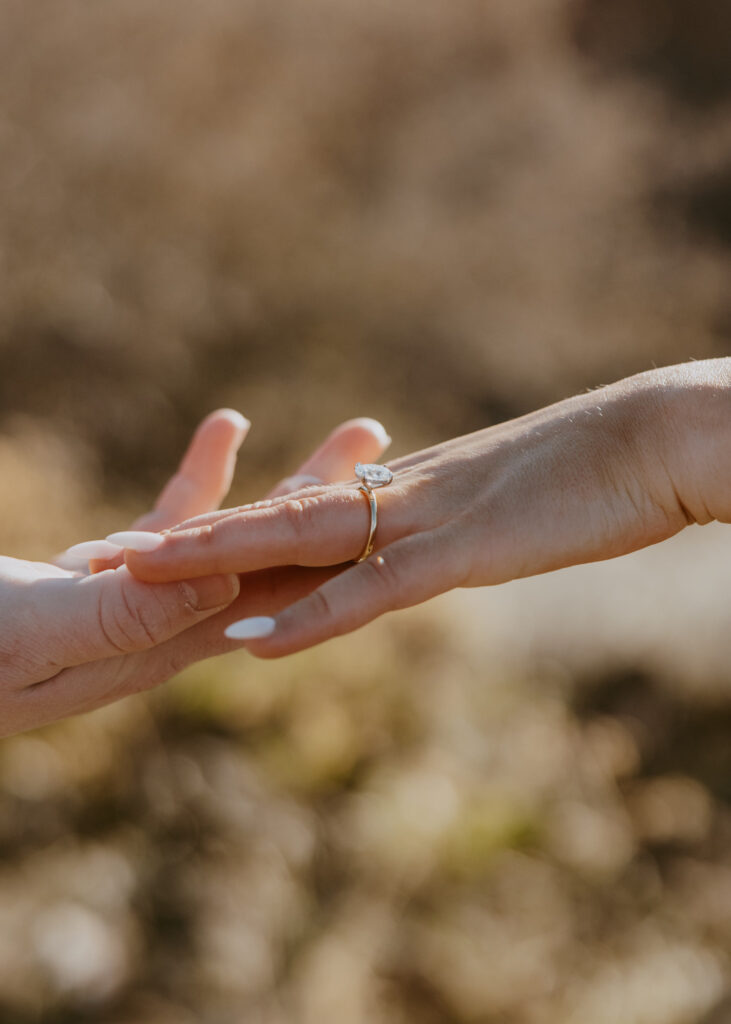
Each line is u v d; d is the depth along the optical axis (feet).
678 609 15.65
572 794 11.61
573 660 14.52
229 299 24.30
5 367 19.27
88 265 22.18
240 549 3.68
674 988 9.30
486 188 35.27
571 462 3.67
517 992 8.91
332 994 8.32
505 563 3.54
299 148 30.60
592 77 41.91
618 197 37.01
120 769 9.50
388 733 11.48
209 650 4.35
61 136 24.56
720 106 41.65
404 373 26.05
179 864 8.86
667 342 30.96
